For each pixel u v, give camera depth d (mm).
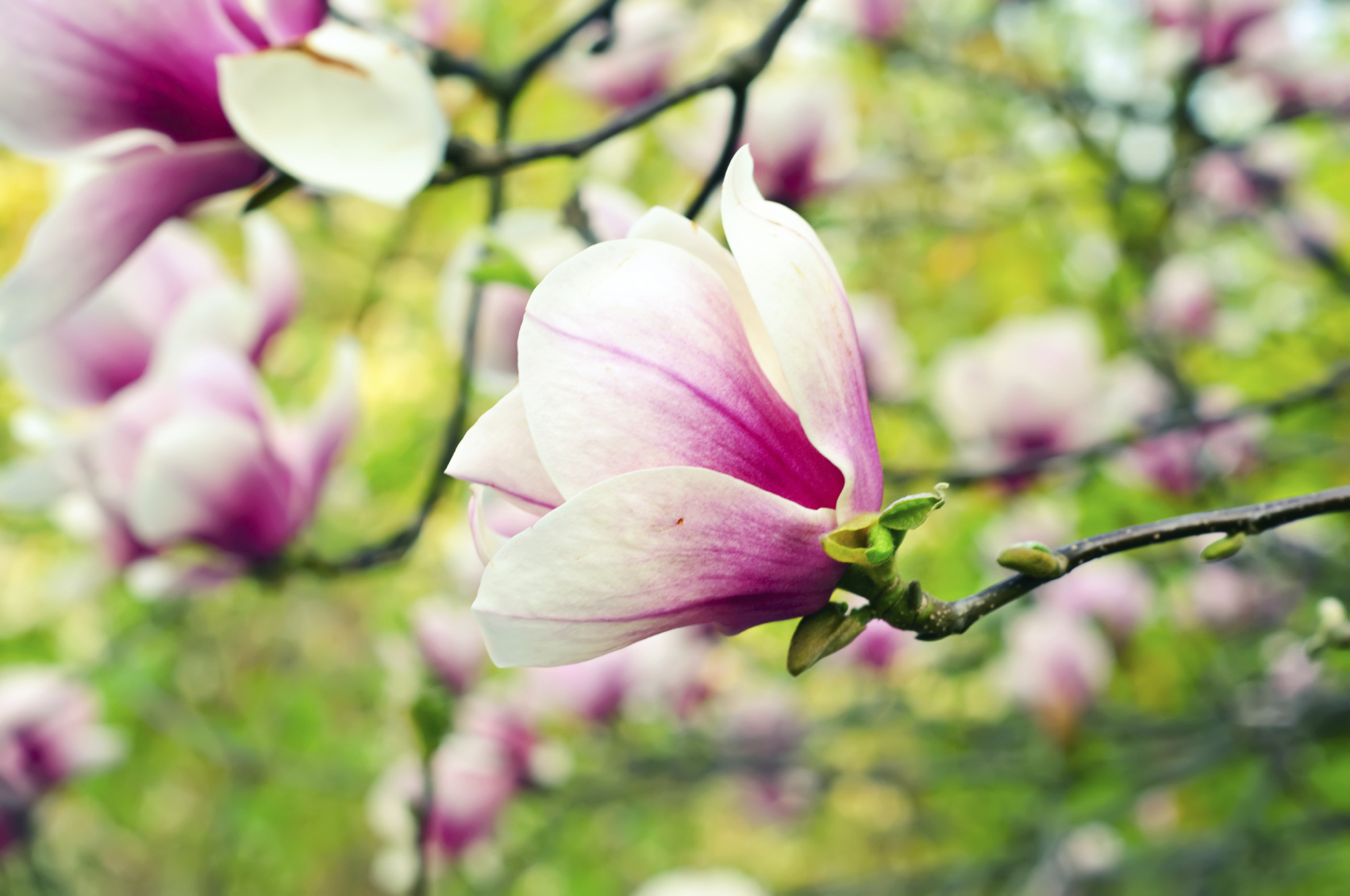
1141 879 1641
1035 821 1645
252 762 1714
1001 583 471
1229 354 1755
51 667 1651
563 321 444
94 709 1416
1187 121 1449
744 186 467
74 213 547
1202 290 1674
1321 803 1715
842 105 1093
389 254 1253
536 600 438
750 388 459
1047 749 1572
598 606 443
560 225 719
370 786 1752
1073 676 1391
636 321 447
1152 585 1614
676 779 1597
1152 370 1581
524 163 596
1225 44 1394
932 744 1965
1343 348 1645
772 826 1992
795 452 463
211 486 747
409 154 531
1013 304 2057
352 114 533
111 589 1682
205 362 754
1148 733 1471
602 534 438
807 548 460
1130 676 1650
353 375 803
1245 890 1481
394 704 1240
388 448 1806
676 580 448
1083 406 1322
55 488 822
